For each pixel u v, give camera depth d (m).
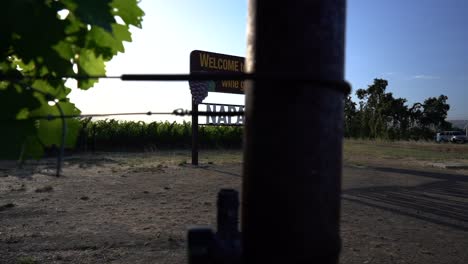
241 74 1.04
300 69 1.05
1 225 6.12
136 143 21.86
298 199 1.04
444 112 67.44
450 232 6.39
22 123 1.58
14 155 1.57
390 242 5.77
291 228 1.04
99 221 6.48
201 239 1.25
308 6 1.05
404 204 8.47
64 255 4.88
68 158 15.86
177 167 13.85
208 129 23.62
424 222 6.99
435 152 25.44
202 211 7.29
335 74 1.09
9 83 1.58
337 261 1.13
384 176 12.96
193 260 1.24
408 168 15.57
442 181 12.04
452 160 19.48
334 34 1.08
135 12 1.88
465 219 7.25
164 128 22.84
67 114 1.75
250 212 1.09
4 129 1.55
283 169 1.04
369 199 8.95
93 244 5.32
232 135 23.95
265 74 1.04
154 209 7.39
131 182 10.38
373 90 60.50
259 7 1.10
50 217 6.66
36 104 1.60
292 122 1.03
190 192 9.14
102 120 21.47
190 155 18.81
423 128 61.25
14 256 4.77
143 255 4.95
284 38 1.06
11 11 1.46
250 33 1.14
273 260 1.05
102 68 1.89
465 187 10.98
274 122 1.04
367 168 15.28
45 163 13.73
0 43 1.52
